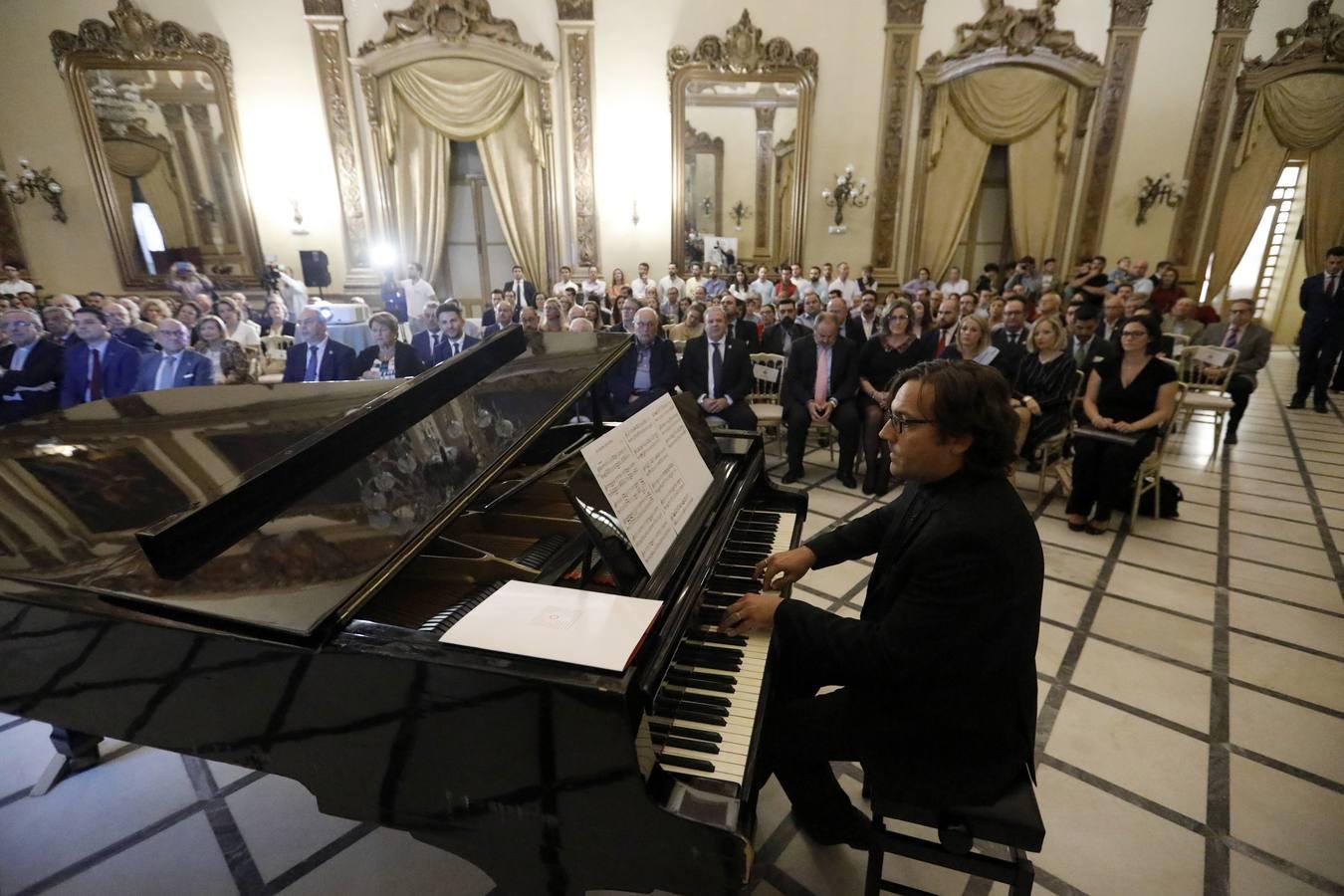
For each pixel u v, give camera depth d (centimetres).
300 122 804
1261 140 855
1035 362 408
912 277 891
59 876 165
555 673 92
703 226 874
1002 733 124
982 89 824
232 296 613
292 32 771
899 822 175
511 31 785
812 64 809
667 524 138
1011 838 118
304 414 277
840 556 153
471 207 890
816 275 843
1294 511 377
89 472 210
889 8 794
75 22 749
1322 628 261
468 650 97
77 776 197
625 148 839
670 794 97
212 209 824
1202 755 197
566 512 177
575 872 103
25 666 124
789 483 435
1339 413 595
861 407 429
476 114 816
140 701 117
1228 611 273
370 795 108
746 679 127
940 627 113
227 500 124
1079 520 354
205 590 110
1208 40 815
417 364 446
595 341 246
